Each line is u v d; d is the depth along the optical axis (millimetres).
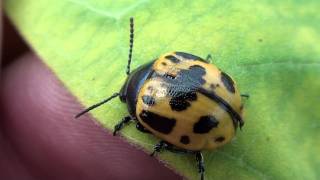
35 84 56
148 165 54
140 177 55
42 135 56
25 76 58
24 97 57
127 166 54
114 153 54
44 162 59
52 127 55
